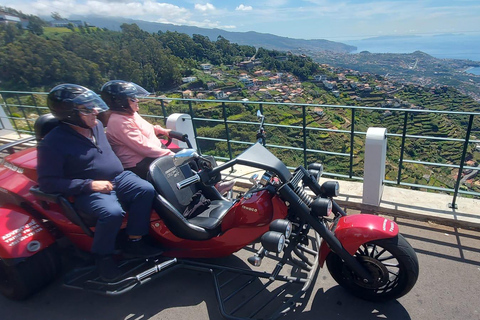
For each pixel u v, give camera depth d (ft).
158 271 9.42
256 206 8.59
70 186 8.68
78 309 9.21
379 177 12.55
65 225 9.74
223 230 9.40
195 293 9.52
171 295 9.50
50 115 10.47
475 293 8.73
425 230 11.79
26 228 9.16
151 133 12.16
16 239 8.87
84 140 9.25
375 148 12.21
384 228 7.59
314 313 8.46
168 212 9.30
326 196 8.68
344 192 14.37
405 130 13.05
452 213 12.27
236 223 9.04
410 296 8.80
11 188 10.14
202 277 10.14
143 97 11.64
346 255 7.81
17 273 8.84
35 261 9.13
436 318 8.02
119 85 11.03
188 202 10.60
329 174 15.56
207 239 9.45
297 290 9.23
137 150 11.08
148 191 9.17
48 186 8.70
